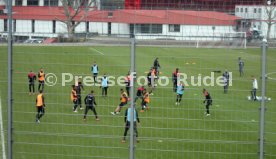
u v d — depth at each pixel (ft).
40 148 120.98
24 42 108.06
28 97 151.43
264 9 285.84
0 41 100.63
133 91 86.28
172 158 120.47
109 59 179.11
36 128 134.10
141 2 293.02
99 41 104.06
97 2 346.13
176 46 97.04
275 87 194.08
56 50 111.24
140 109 146.82
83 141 127.75
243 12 270.87
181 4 271.49
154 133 134.72
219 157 120.67
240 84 155.74
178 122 141.18
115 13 290.35
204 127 138.10
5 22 294.66
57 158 116.26
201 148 126.31
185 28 252.21
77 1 366.43
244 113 144.46
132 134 87.25
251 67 145.38
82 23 326.44
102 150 122.93
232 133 134.62
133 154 87.61
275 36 258.37
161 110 147.02
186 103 151.94
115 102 164.14
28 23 355.77
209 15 249.96
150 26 269.64
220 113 144.87
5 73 149.59
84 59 170.60
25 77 162.20
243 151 124.26
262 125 87.40
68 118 146.51
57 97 159.33
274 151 119.85
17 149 118.32
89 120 146.51
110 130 136.87
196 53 110.83
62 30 362.53
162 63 200.64
